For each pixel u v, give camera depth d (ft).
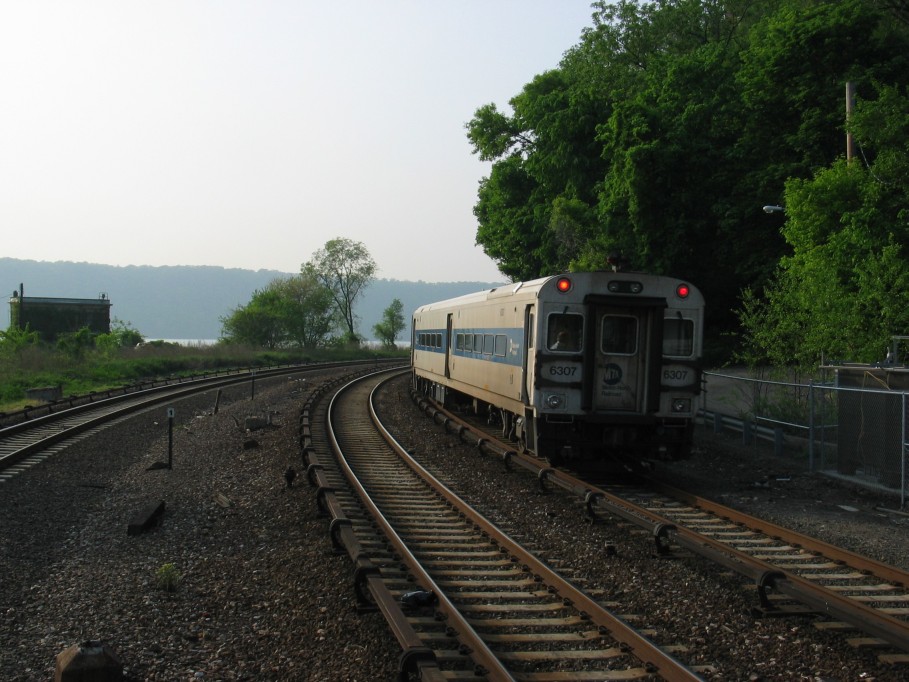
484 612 22.35
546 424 42.45
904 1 103.81
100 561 27.96
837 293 53.26
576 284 41.98
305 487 39.86
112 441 57.82
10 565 27.25
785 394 58.70
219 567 27.12
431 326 85.20
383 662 18.74
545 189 130.00
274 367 174.19
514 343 48.60
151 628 21.21
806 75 89.25
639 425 42.55
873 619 20.71
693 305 42.88
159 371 136.77
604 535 31.65
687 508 37.09
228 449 54.49
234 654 19.52
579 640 20.24
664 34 143.74
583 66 145.07
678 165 98.94
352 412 80.07
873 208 58.59
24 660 19.15
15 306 211.41
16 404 80.94
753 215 97.45
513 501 38.47
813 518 35.17
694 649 19.79
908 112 62.03
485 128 148.56
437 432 66.13
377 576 22.35
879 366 43.45
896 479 39.40
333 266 271.90
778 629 21.30
